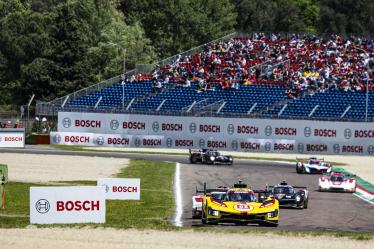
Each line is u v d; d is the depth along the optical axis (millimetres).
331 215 88750
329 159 191500
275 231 71062
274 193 96188
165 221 78000
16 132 193000
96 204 72000
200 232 68688
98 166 148750
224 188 82375
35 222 70875
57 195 71125
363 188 127188
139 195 97500
